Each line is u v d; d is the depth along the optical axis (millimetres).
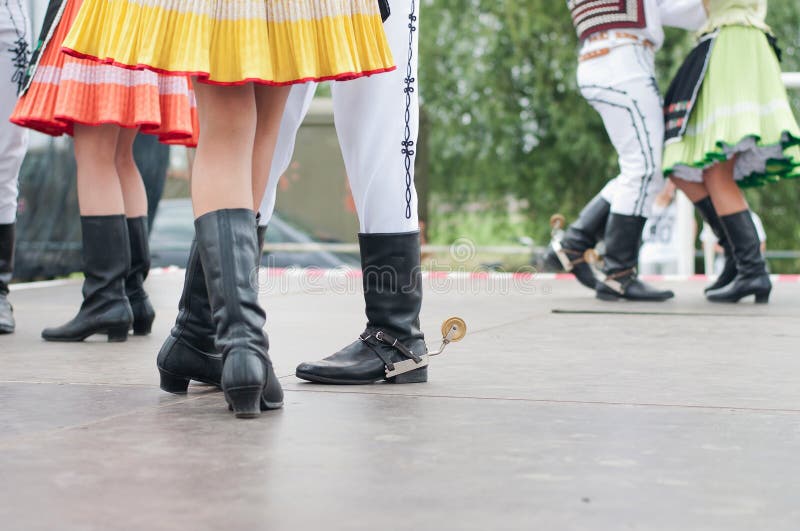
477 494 1270
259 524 1144
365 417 1784
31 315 3898
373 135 2191
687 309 4109
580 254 4848
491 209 17641
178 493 1269
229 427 1692
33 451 1508
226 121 1835
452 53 16844
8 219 3445
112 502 1230
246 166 1858
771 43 4371
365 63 1891
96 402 1965
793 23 14906
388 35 2176
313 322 3576
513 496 1262
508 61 16344
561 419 1772
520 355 2691
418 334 2240
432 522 1152
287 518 1165
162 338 3164
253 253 1838
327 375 2162
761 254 4422
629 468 1410
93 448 1528
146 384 2217
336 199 10141
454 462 1439
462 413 1827
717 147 4230
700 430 1682
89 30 1808
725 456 1489
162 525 1139
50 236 7020
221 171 1837
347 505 1219
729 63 4277
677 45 14273
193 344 2062
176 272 6875
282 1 1805
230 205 1836
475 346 2889
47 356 2713
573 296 4844
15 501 1235
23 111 2939
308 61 1796
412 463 1433
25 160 6898
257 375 1763
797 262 15695
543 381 2236
